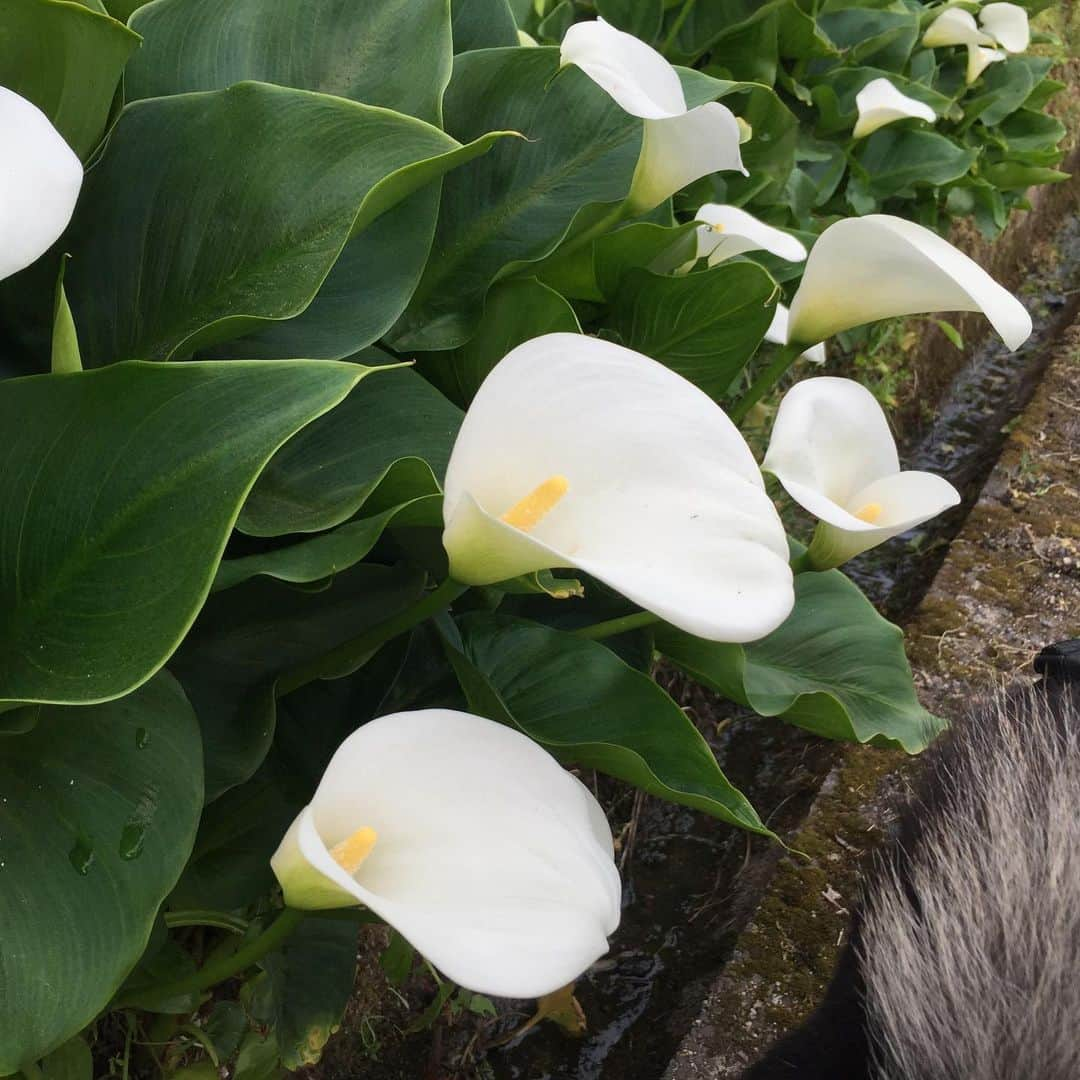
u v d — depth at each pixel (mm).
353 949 871
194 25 787
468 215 950
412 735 604
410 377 820
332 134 696
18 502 565
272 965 847
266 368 540
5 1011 570
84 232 718
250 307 692
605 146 958
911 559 2176
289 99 700
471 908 565
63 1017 577
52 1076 731
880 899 919
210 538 531
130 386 545
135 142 718
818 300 897
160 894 606
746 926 1386
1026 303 3145
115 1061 886
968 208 2395
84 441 555
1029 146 2525
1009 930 808
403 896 577
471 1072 1323
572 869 581
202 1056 977
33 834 607
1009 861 858
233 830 831
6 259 458
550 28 1365
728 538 611
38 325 723
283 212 698
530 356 639
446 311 935
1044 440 2314
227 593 771
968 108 2422
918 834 1026
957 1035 762
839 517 784
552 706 858
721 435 643
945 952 802
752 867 1544
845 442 886
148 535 545
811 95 1931
